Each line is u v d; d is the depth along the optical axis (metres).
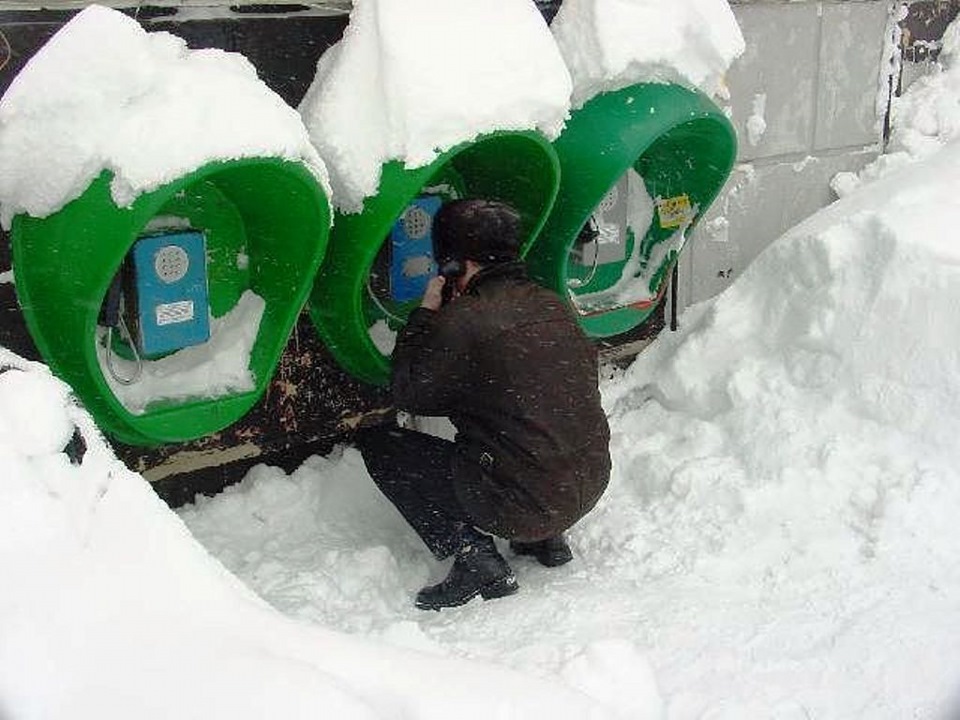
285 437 3.35
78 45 2.41
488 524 2.85
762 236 4.48
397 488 3.10
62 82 2.40
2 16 2.57
